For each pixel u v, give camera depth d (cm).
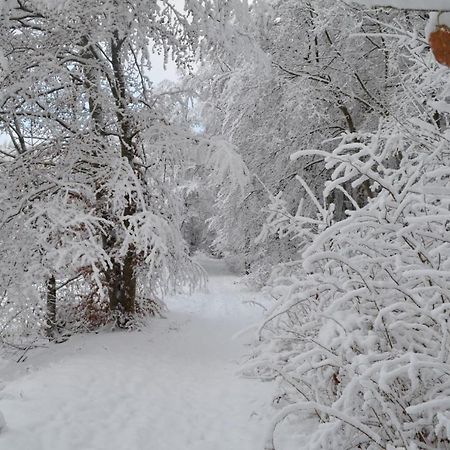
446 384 323
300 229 527
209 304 1531
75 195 916
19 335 855
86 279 1000
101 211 945
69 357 777
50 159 945
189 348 892
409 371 295
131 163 994
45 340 935
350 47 1289
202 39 888
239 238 1630
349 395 328
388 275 403
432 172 362
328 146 1396
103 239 991
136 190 866
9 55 856
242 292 1786
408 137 478
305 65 1321
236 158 927
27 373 711
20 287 784
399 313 382
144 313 1097
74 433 456
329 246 488
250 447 438
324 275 430
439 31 132
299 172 1431
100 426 486
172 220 1027
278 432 460
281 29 1322
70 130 928
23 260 809
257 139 1444
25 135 953
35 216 791
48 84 910
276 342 541
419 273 310
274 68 1320
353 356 371
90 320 1012
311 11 1278
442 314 338
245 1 836
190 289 1103
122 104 984
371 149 457
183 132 968
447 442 331
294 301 407
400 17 988
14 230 830
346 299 374
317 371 441
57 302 1023
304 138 1385
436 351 352
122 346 856
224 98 1528
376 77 1279
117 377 660
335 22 1277
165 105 1049
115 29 888
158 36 917
